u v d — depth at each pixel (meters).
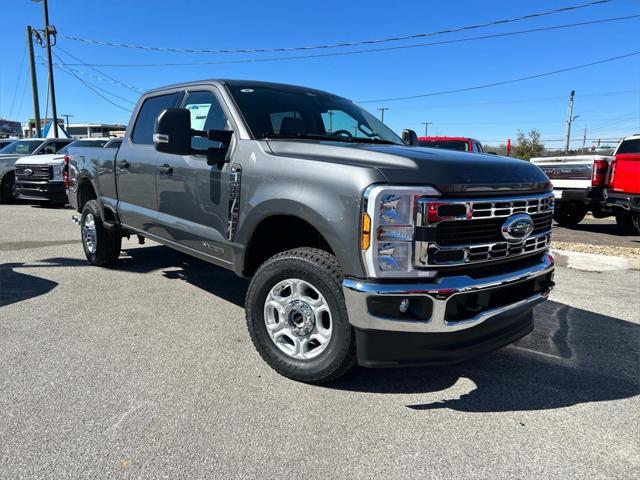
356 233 2.85
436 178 2.85
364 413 3.00
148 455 2.51
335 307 3.07
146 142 5.12
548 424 2.95
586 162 10.34
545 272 3.44
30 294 5.11
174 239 4.64
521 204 3.17
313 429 2.80
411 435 2.78
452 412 3.05
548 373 3.64
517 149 51.78
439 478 2.42
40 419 2.80
